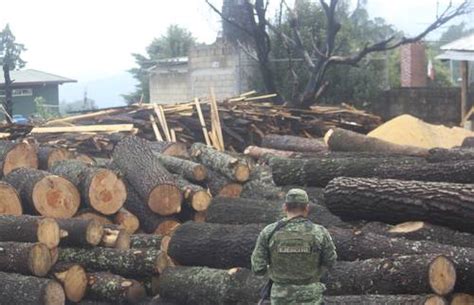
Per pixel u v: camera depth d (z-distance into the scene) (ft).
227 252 26.81
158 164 35.42
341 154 36.81
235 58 92.48
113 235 29.17
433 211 25.52
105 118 50.90
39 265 26.81
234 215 30.53
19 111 136.56
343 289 23.13
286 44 75.82
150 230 33.73
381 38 91.86
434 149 34.06
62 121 49.93
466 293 22.58
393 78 102.22
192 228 28.17
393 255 23.56
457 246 24.91
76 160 35.73
